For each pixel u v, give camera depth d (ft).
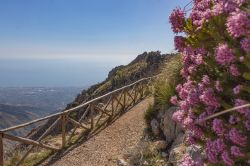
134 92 72.38
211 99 12.48
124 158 34.58
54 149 41.47
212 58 13.08
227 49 11.19
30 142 37.27
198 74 14.12
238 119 11.70
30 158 40.73
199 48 13.51
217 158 12.66
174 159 27.58
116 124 50.85
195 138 14.19
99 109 51.96
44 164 38.78
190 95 13.57
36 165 38.70
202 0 13.60
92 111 50.24
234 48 11.15
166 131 34.83
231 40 11.48
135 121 49.49
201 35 12.97
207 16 12.10
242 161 12.12
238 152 11.49
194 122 13.50
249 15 10.39
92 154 39.83
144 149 33.35
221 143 12.17
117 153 38.88
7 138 34.58
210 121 13.19
